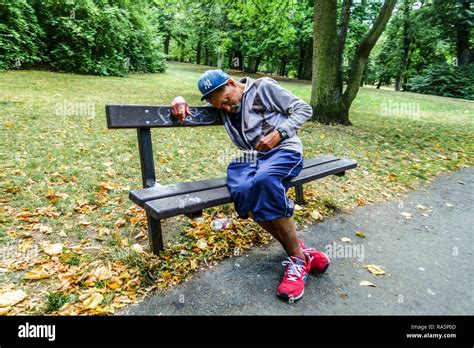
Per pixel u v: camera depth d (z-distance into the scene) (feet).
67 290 6.19
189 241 8.16
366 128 25.23
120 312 5.89
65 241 7.73
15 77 33.35
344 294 6.79
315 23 25.04
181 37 116.88
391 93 60.44
